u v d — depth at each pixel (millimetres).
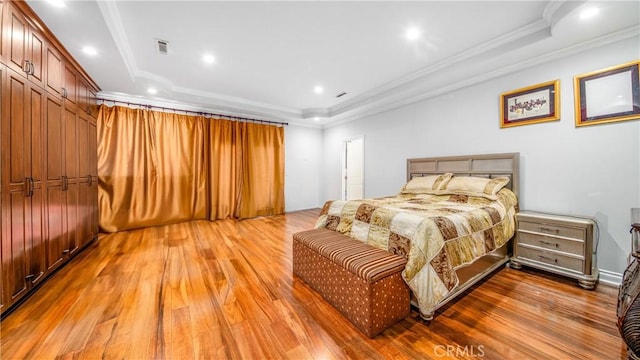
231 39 2535
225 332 1549
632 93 2098
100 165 3699
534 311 1774
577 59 2381
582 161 2379
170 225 4320
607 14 1889
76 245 2699
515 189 2781
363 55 2875
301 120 5750
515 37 2422
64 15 1925
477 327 1608
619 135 2176
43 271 2066
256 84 3830
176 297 1964
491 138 3051
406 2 1975
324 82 3734
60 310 1757
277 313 1763
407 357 1354
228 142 4938
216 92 4230
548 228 2316
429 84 3412
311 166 6285
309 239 2209
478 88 3168
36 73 1978
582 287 2109
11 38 1698
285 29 2359
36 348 1387
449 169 3447
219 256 2900
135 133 3994
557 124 2525
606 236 2252
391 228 1963
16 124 1749
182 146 4449
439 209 2268
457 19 2205
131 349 1392
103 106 3717
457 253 1804
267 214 5402
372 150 4848
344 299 1726
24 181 1830
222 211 4852
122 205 3896
